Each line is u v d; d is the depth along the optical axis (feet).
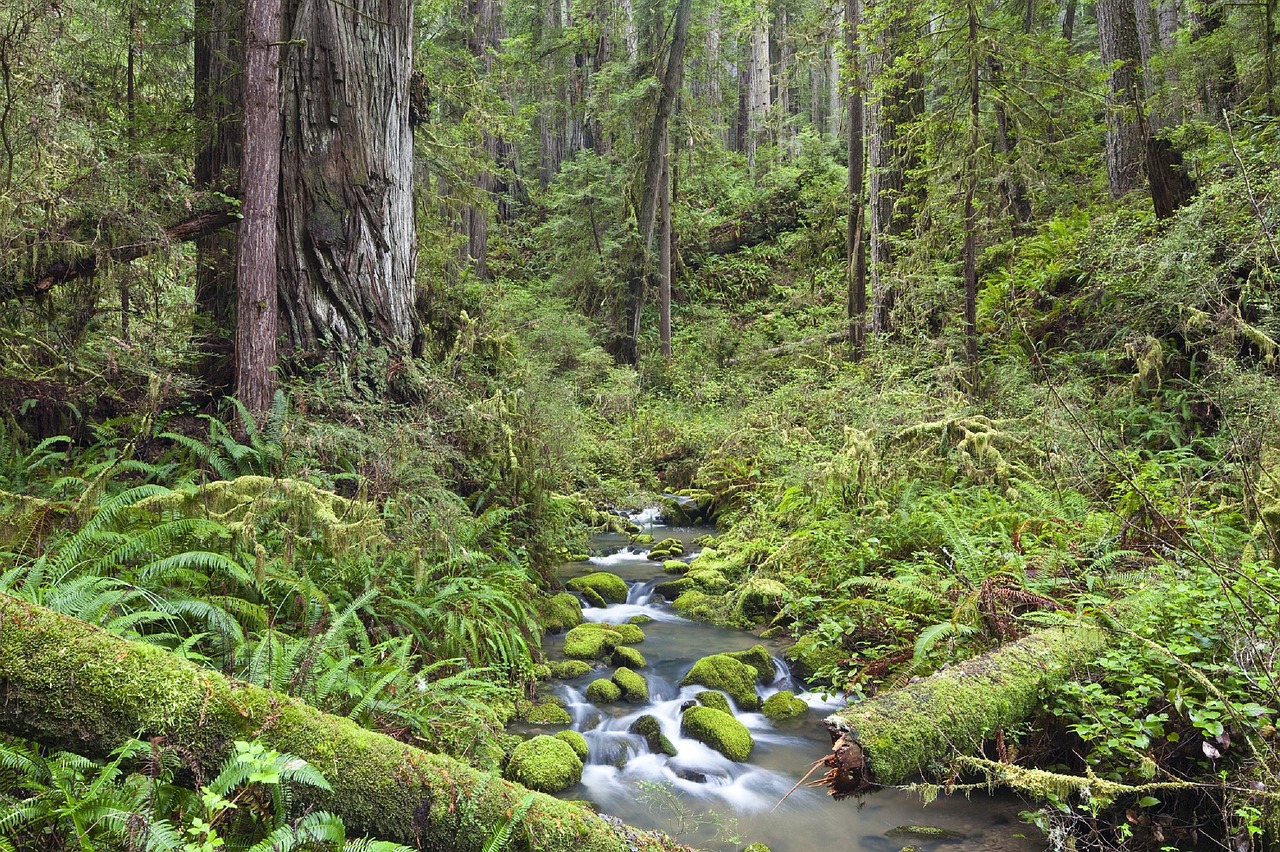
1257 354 20.13
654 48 58.90
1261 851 9.42
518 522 21.86
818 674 17.01
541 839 8.00
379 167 22.47
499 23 71.00
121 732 6.72
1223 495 15.89
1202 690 10.74
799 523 23.39
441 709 12.01
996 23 27.68
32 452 15.49
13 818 6.88
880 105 39.11
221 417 19.29
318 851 7.50
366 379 21.08
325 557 14.03
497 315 28.99
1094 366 25.29
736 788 13.25
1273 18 30.01
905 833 11.66
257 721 7.21
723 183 81.71
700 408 46.91
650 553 27.81
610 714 15.70
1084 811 10.98
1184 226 21.97
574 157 89.15
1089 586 13.71
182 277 24.40
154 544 11.46
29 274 18.40
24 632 6.53
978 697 10.65
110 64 24.49
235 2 27.07
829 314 55.62
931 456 21.84
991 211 28.76
